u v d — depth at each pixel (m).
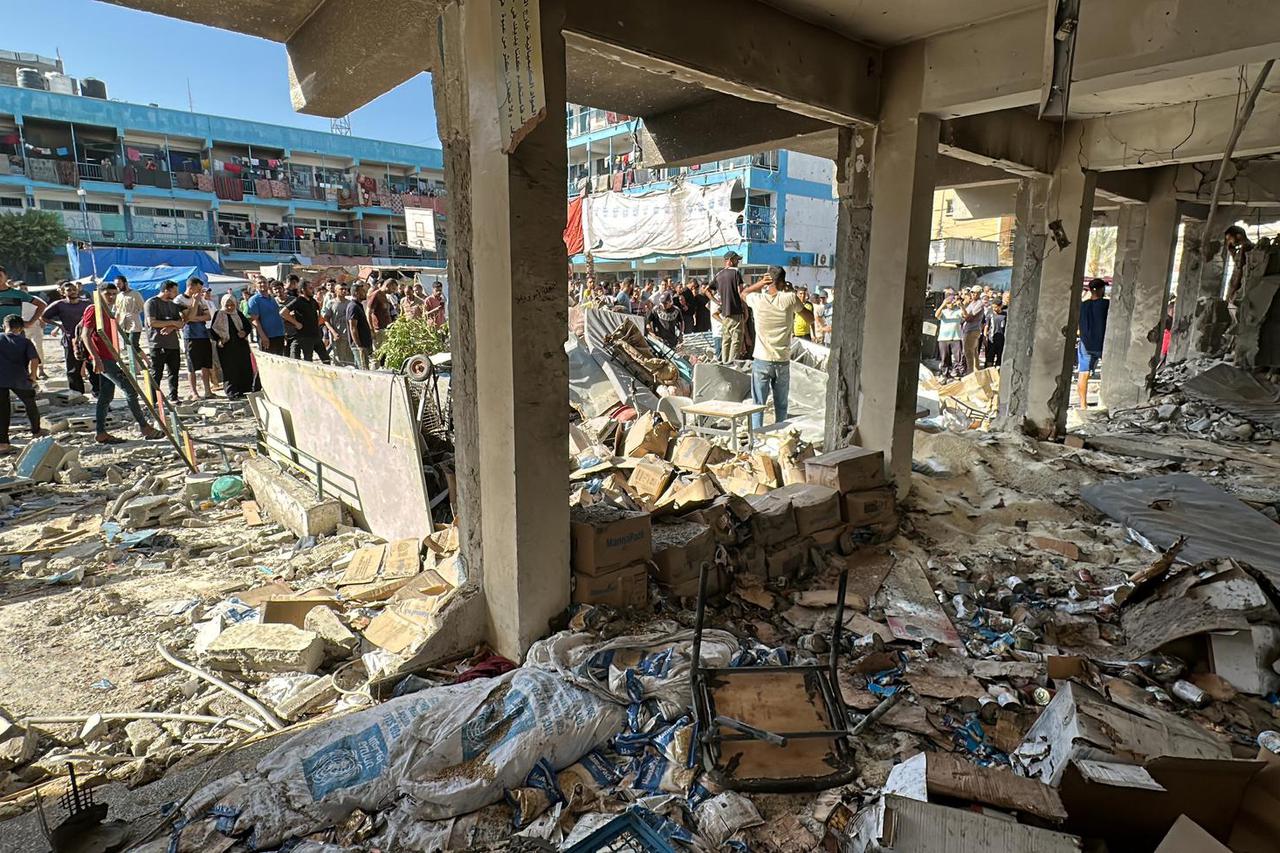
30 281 26.36
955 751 2.48
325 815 2.14
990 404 8.33
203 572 4.33
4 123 27.05
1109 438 7.05
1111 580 3.83
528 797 2.20
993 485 5.35
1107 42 3.40
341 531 4.93
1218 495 4.77
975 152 5.43
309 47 4.00
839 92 4.20
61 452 6.50
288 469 6.02
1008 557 4.16
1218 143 5.43
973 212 9.00
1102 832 1.93
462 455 3.27
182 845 2.03
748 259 23.78
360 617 3.62
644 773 2.35
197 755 2.52
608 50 3.11
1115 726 2.12
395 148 36.56
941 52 4.12
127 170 28.75
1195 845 1.60
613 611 3.18
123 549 4.68
